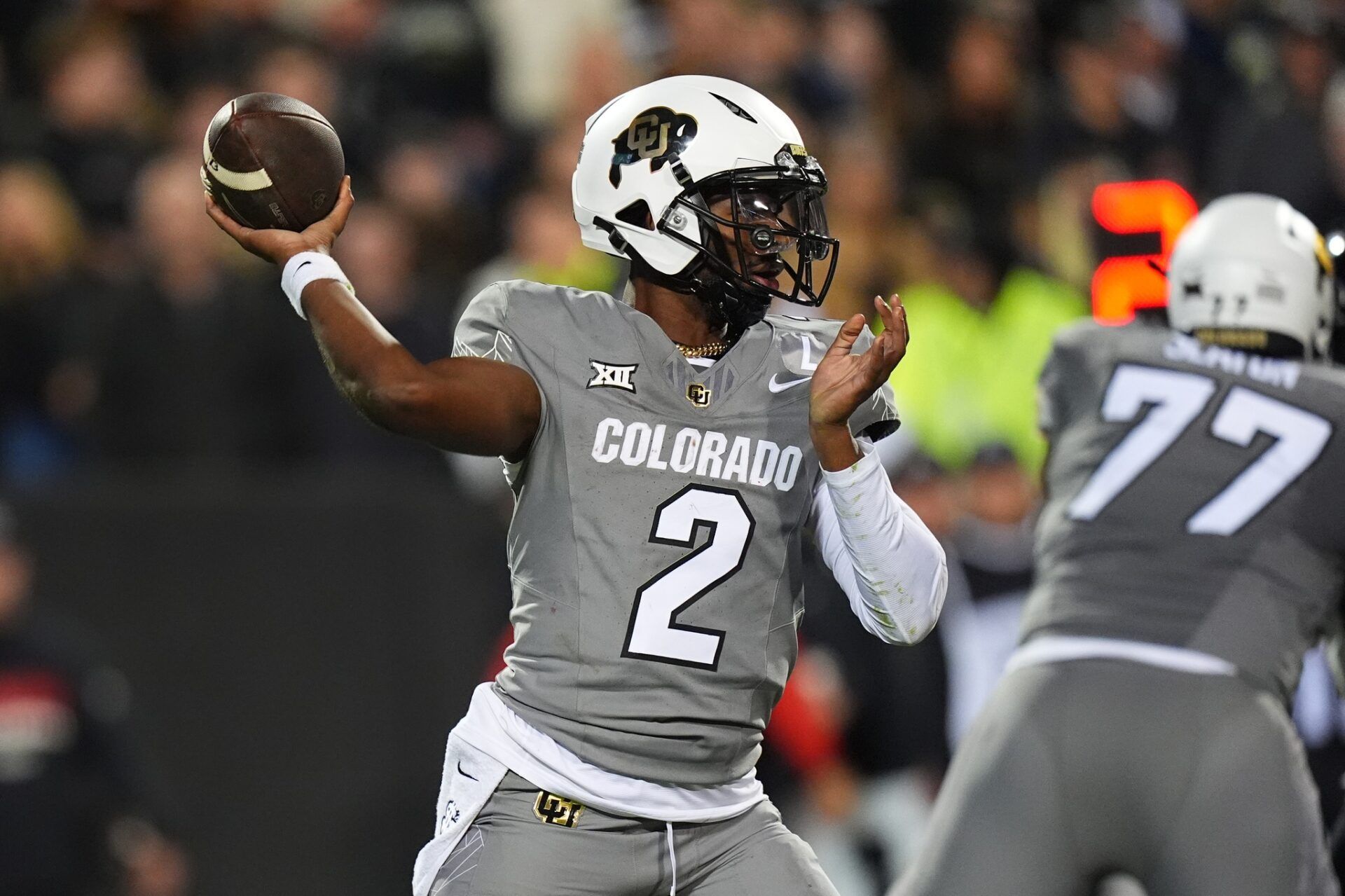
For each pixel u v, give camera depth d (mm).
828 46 34156
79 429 24672
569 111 31453
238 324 25000
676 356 10883
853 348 11359
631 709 10664
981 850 13219
